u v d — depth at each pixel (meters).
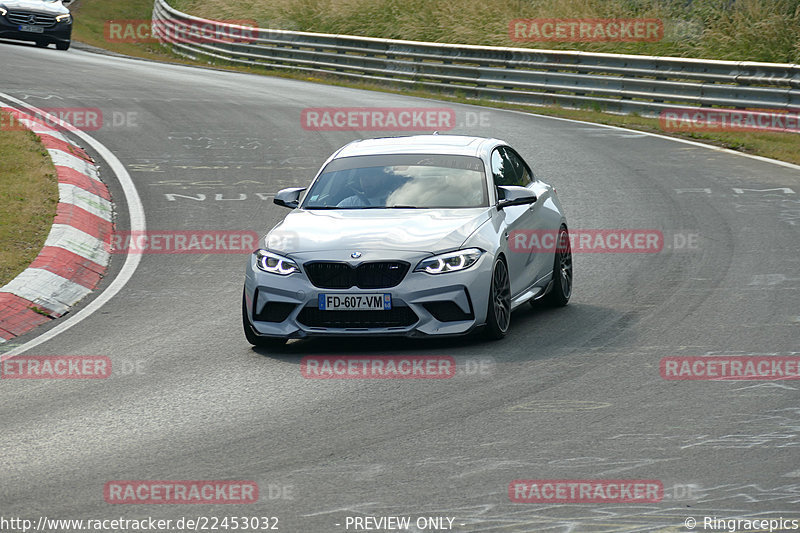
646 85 83.81
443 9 124.62
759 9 103.69
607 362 28.61
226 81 102.69
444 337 32.22
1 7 112.50
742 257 41.78
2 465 21.64
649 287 37.91
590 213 51.38
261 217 52.06
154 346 32.28
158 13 155.38
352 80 109.75
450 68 99.75
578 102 89.06
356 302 30.09
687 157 66.19
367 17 131.50
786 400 24.62
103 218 51.00
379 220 32.12
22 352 32.09
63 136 68.31
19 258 42.19
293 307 30.61
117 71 103.31
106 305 38.06
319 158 66.12
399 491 19.59
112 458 21.94
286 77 112.69
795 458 20.72
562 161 64.75
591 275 40.44
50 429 24.17
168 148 68.50
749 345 29.70
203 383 27.91
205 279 41.59
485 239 31.33
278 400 26.05
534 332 32.62
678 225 48.28
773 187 56.59
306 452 22.02
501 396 25.77
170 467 21.28
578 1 115.38
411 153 35.75
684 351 29.39
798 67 74.12
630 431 22.77
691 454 21.17
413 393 26.31
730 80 78.44
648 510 18.39
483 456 21.44
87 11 172.00
